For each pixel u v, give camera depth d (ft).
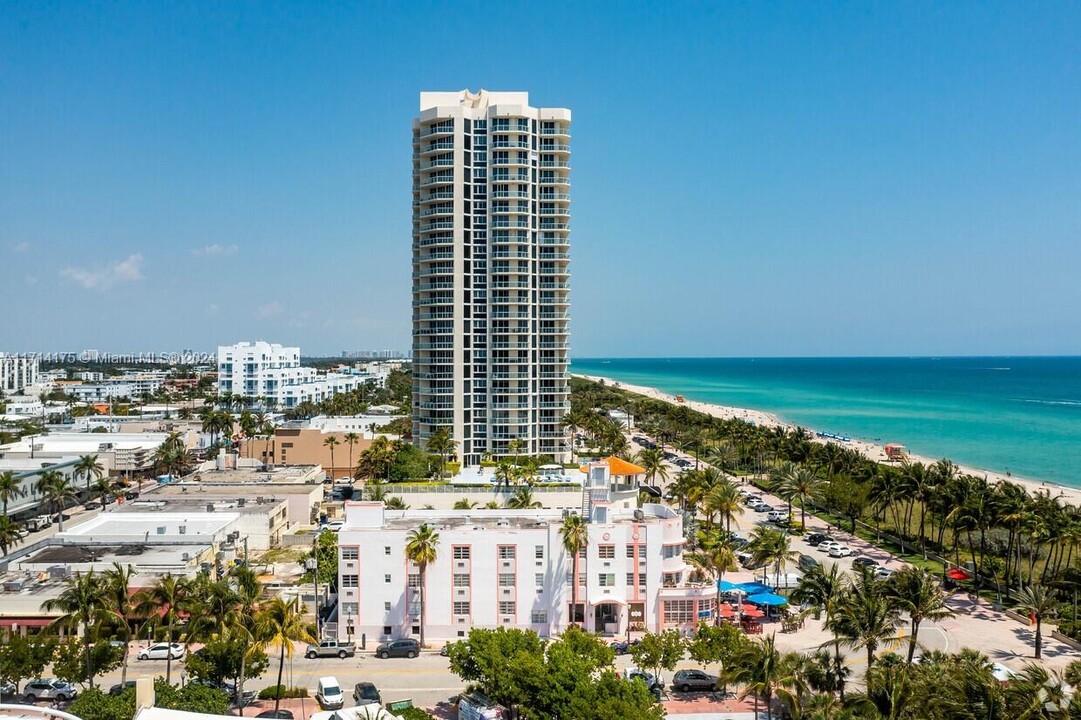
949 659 257.75
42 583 355.56
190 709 236.02
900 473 552.00
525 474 583.99
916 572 287.07
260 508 509.35
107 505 643.45
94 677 300.20
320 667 322.55
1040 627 346.33
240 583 295.28
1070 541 378.12
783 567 416.05
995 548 480.23
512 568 352.28
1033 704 196.95
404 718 249.96
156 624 319.27
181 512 490.08
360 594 347.97
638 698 241.55
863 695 220.64
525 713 246.27
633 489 607.37
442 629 349.61
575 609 352.08
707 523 474.90
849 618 260.62
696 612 354.54
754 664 235.61
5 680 272.10
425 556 336.70
